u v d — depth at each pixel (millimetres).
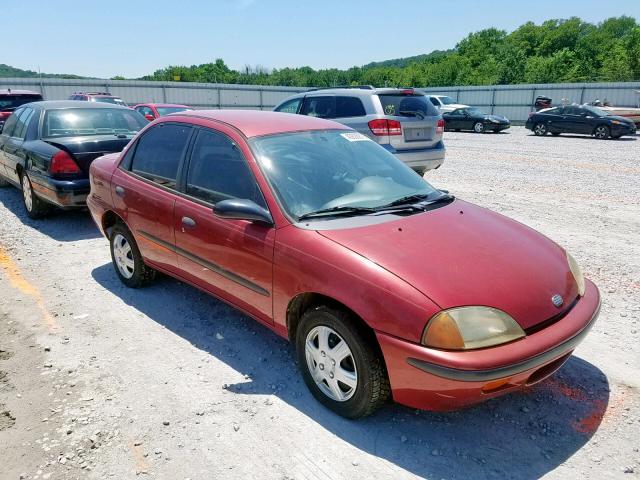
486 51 87125
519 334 2594
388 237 3018
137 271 4754
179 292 4832
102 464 2656
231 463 2658
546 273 2953
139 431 2898
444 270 2746
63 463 2660
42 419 3000
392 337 2607
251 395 3234
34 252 6020
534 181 10648
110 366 3568
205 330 4102
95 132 7418
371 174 3812
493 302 2625
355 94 8773
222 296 3777
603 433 2881
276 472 2596
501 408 3111
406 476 2570
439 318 2514
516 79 65000
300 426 2943
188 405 3133
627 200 8703
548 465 2646
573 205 8344
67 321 4250
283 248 3121
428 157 8906
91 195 5207
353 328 2787
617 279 5094
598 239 6445
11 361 3635
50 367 3555
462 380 2447
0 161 8547
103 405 3129
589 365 3566
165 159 4254
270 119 4055
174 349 3807
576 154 15750
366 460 2678
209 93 39156
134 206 4434
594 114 22125
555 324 2748
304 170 3566
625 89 31109
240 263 3434
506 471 2607
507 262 2920
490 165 13281
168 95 37781
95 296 4754
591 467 2627
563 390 3285
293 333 3316
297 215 3242
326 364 3025
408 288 2619
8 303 4598
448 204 3697
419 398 2652
